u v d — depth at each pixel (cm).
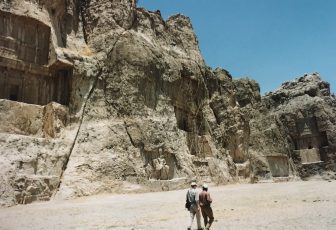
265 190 2984
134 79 3375
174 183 3328
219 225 1346
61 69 3216
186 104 4259
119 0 3675
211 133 4578
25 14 3078
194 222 1462
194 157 3975
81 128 3064
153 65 3612
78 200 2512
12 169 2438
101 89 3291
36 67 3114
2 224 1526
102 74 3338
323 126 6619
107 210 1920
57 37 3281
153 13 4234
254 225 1291
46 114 3031
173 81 3919
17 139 2633
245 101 5900
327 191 2509
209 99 4944
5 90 2955
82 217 1688
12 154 2538
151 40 3875
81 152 2942
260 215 1546
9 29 3020
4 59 2948
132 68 3400
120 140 3117
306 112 6856
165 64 3869
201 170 3988
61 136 2931
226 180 4316
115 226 1422
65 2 3472
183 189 3356
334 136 6519
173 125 3700
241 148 5091
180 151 3659
